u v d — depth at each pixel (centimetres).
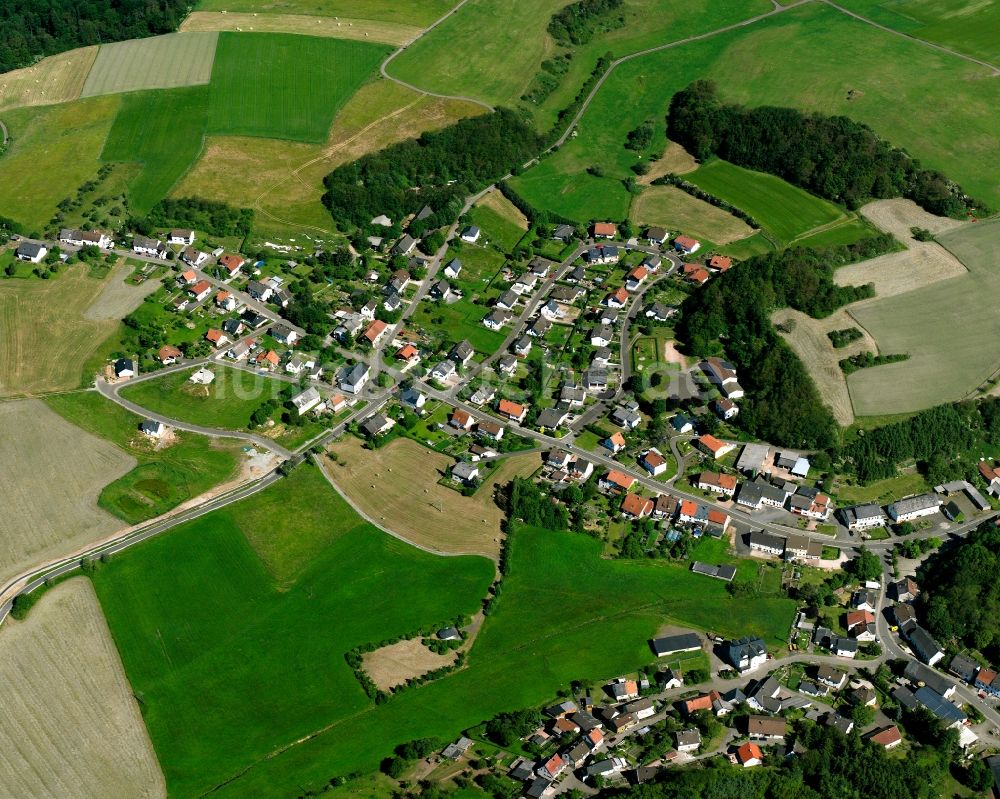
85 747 17162
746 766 16825
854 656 18612
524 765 16850
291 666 18562
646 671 18438
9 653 18562
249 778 16825
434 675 18388
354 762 17062
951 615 18938
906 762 16638
